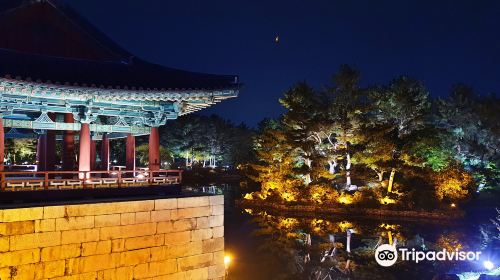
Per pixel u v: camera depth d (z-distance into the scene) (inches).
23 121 577.0
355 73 1744.6
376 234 1331.2
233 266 981.8
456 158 1987.0
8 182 506.0
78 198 546.6
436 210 1546.5
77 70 604.4
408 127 1813.5
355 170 1720.0
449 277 808.9
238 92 639.8
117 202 508.4
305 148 1713.8
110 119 816.9
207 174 3053.6
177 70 691.4
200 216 577.6
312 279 906.1
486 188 1903.3
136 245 517.7
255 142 2282.2
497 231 1241.4
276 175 1812.3
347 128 1727.4
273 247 1167.0
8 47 611.5
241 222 1512.1
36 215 454.0
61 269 464.4
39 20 639.8
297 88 1817.2
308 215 1662.2
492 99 2027.6
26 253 445.1
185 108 721.6
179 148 3223.4
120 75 631.8
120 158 2588.6
